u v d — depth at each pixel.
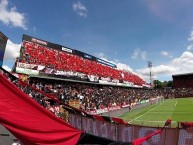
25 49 41.19
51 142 3.22
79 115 15.88
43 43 48.38
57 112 22.80
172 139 10.23
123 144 3.73
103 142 3.60
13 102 3.12
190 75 122.44
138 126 11.62
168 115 37.59
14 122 3.04
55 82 43.00
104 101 41.31
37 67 35.94
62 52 55.22
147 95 80.62
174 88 122.12
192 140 9.98
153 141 10.55
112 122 12.83
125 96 56.88
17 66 32.78
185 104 60.25
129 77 93.00
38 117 3.23
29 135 3.10
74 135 3.41
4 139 13.07
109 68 80.06
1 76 3.13
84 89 45.91
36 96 23.20
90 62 67.88
